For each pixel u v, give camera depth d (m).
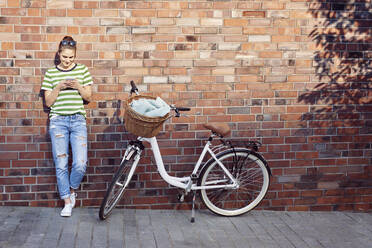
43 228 4.78
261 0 5.36
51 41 5.17
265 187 5.45
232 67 5.41
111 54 5.25
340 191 5.71
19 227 4.78
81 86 4.96
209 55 5.37
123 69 5.29
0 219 4.96
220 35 5.36
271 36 5.42
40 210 5.28
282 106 5.53
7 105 5.20
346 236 4.94
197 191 5.45
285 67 5.47
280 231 5.03
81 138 5.04
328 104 5.58
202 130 5.47
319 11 5.44
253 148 5.35
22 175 5.31
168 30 5.29
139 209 5.51
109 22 5.21
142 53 5.29
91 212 5.29
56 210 5.30
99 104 5.30
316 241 4.78
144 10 5.24
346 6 5.47
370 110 5.63
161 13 5.26
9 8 5.09
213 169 5.54
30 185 5.34
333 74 5.54
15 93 5.19
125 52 5.27
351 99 5.60
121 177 5.07
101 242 4.51
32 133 5.26
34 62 5.17
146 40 5.28
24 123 5.24
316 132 5.60
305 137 5.60
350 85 5.58
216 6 5.32
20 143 5.26
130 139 5.39
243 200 5.64
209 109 5.45
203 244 4.59
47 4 5.12
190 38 5.32
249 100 5.48
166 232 4.85
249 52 5.41
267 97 5.50
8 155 5.27
